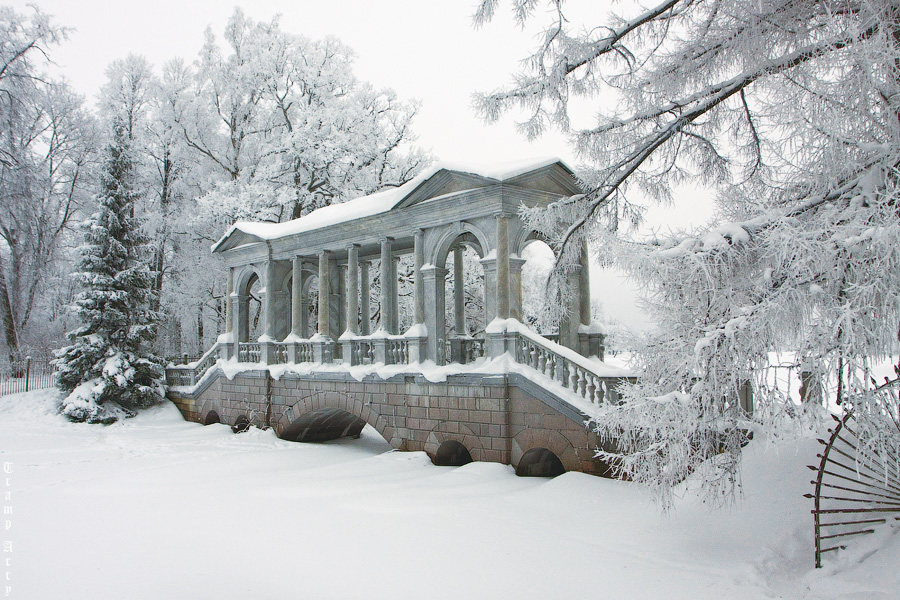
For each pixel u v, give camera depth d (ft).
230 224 100.48
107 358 80.53
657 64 29.37
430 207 52.70
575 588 22.12
